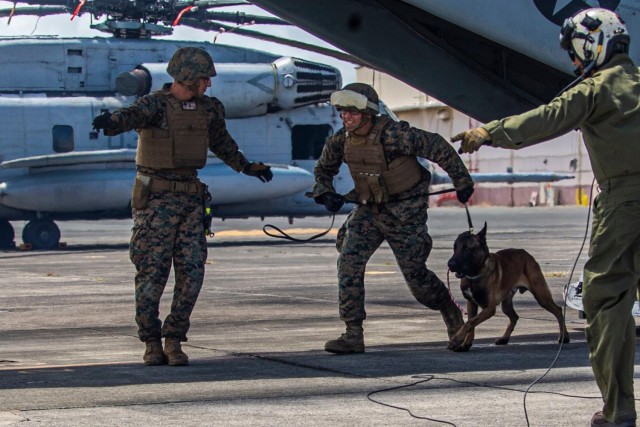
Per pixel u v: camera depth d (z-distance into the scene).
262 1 10.40
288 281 16.20
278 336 9.48
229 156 7.83
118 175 25.72
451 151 7.58
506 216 51.34
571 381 6.53
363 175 7.71
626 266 4.91
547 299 8.47
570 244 26.34
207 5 23.56
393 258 22.28
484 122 11.39
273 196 26.78
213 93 25.41
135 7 25.38
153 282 7.38
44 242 26.20
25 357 8.12
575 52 5.20
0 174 25.33
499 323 10.41
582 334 9.42
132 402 5.81
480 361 7.47
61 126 25.28
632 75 5.00
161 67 24.80
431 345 8.60
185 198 7.41
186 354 8.02
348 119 7.54
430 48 10.96
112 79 25.89
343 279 7.96
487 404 5.74
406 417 5.38
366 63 11.19
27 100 25.12
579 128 5.12
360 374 6.85
